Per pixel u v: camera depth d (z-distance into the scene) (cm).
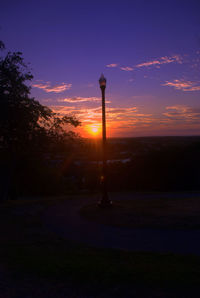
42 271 452
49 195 2569
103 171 1305
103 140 1307
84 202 1555
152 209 1220
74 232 876
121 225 949
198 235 795
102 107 1298
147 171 2509
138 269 454
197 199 1531
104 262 509
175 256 566
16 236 811
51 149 1741
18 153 1739
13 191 2100
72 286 392
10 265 496
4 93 1448
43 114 1614
